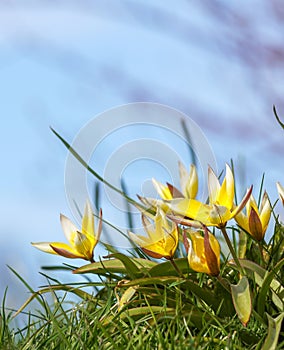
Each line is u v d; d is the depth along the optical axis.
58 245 1.80
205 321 1.75
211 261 1.72
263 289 1.74
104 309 1.79
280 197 1.79
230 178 1.73
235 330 1.75
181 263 1.79
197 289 1.77
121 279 1.82
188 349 1.68
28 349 1.76
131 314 1.77
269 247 1.85
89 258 1.79
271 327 1.69
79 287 1.83
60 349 1.75
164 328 1.75
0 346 1.75
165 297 1.75
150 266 1.82
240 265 1.74
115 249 1.84
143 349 1.71
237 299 1.71
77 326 1.78
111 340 1.71
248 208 1.77
